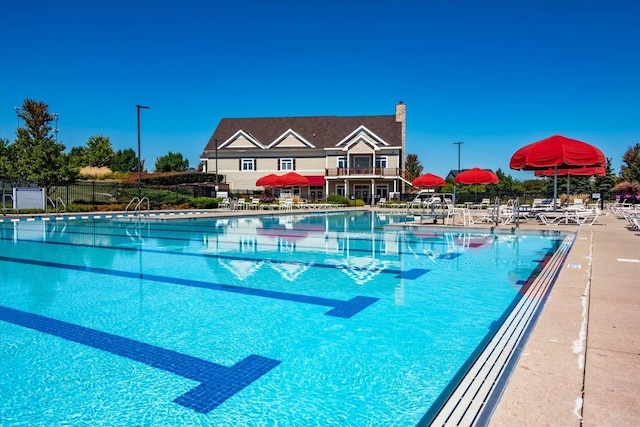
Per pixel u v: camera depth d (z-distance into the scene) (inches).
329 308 244.2
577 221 700.7
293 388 146.4
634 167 2044.8
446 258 422.3
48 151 1432.1
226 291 286.7
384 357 172.2
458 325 211.6
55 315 231.3
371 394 141.5
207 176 2010.3
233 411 131.6
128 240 583.2
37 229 730.8
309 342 190.1
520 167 665.0
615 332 162.9
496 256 433.4
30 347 184.4
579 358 138.9
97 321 221.1
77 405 135.0
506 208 759.1
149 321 221.1
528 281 315.3
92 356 174.6
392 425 123.0
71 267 377.1
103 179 2078.0
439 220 850.8
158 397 140.2
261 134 2144.4
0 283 312.2
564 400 112.0
